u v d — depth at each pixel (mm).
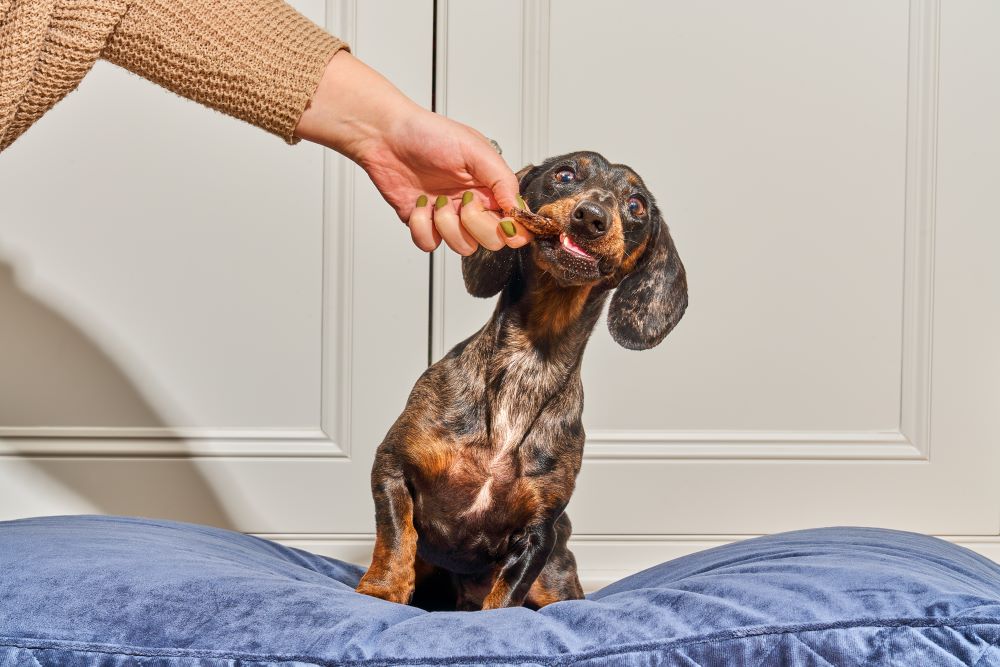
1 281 2824
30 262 2834
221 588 1255
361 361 2891
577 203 1736
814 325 2971
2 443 2844
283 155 2867
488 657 1124
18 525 1663
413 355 2904
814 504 2977
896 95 2957
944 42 2947
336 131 1619
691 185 2932
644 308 1990
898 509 2996
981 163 2971
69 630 1176
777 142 2939
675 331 2938
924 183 2963
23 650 1151
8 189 2814
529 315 1824
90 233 2846
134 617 1194
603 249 1713
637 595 1287
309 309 2895
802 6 2926
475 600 1938
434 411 1802
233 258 2875
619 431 2936
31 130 2803
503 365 1812
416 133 1584
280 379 2902
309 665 1120
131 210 2850
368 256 2877
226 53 1473
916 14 2941
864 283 2973
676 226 2936
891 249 2977
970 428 2998
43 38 1289
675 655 1119
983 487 3008
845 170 2955
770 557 1538
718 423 2961
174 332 2879
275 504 2896
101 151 2834
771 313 2959
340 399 2895
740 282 2949
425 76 2889
